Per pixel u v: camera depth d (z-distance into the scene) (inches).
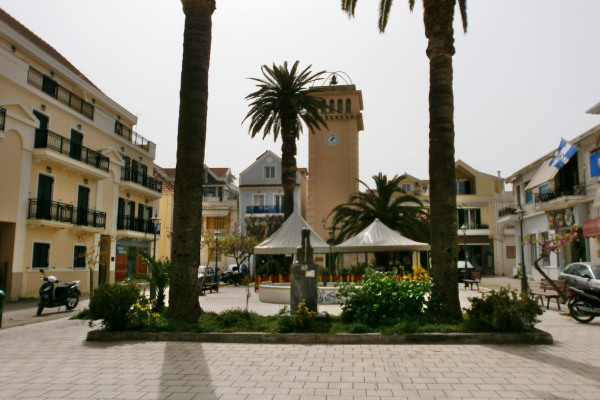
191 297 389.4
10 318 514.0
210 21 425.7
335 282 734.5
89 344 328.2
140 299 384.5
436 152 394.9
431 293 382.0
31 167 826.8
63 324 448.8
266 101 1114.1
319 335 327.9
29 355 290.0
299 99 1099.9
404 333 328.5
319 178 1656.0
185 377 233.5
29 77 863.7
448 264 379.6
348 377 231.9
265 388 213.3
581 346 309.6
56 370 249.3
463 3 522.6
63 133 940.6
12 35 805.9
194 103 406.0
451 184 391.5
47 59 904.9
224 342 331.6
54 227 880.9
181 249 391.2
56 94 932.0
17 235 784.9
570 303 457.1
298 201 1907.0
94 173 1007.6
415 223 1136.8
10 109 770.8
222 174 2253.9
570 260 991.0
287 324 348.2
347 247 745.6
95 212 1031.6
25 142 806.5
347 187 1637.6
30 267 816.9
